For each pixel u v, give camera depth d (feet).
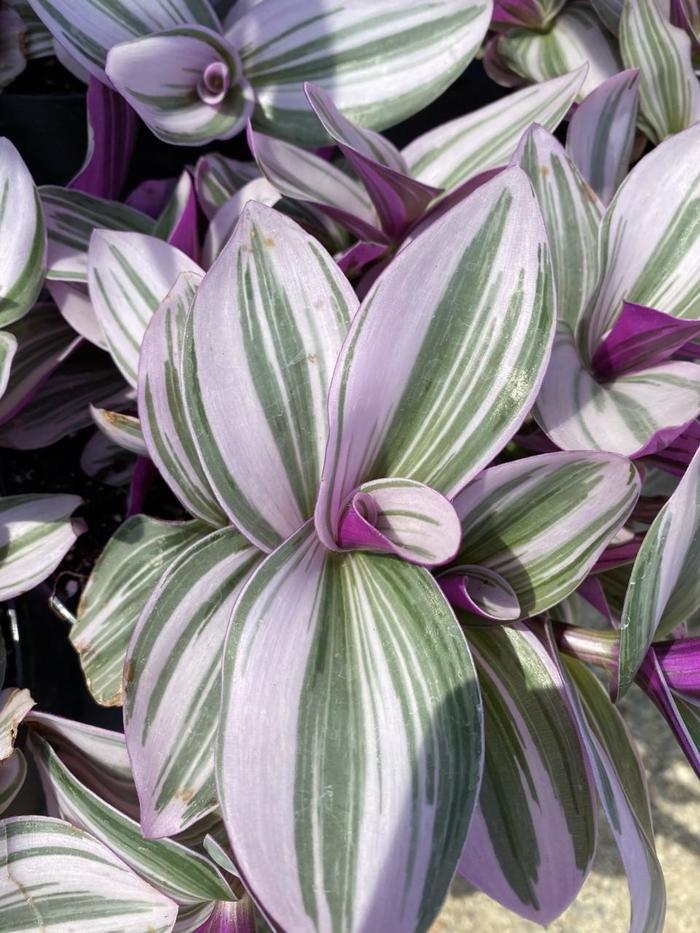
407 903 0.35
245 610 0.38
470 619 0.44
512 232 0.38
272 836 0.36
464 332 0.40
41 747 0.50
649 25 0.65
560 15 0.75
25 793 0.54
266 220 0.39
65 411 0.61
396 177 0.52
